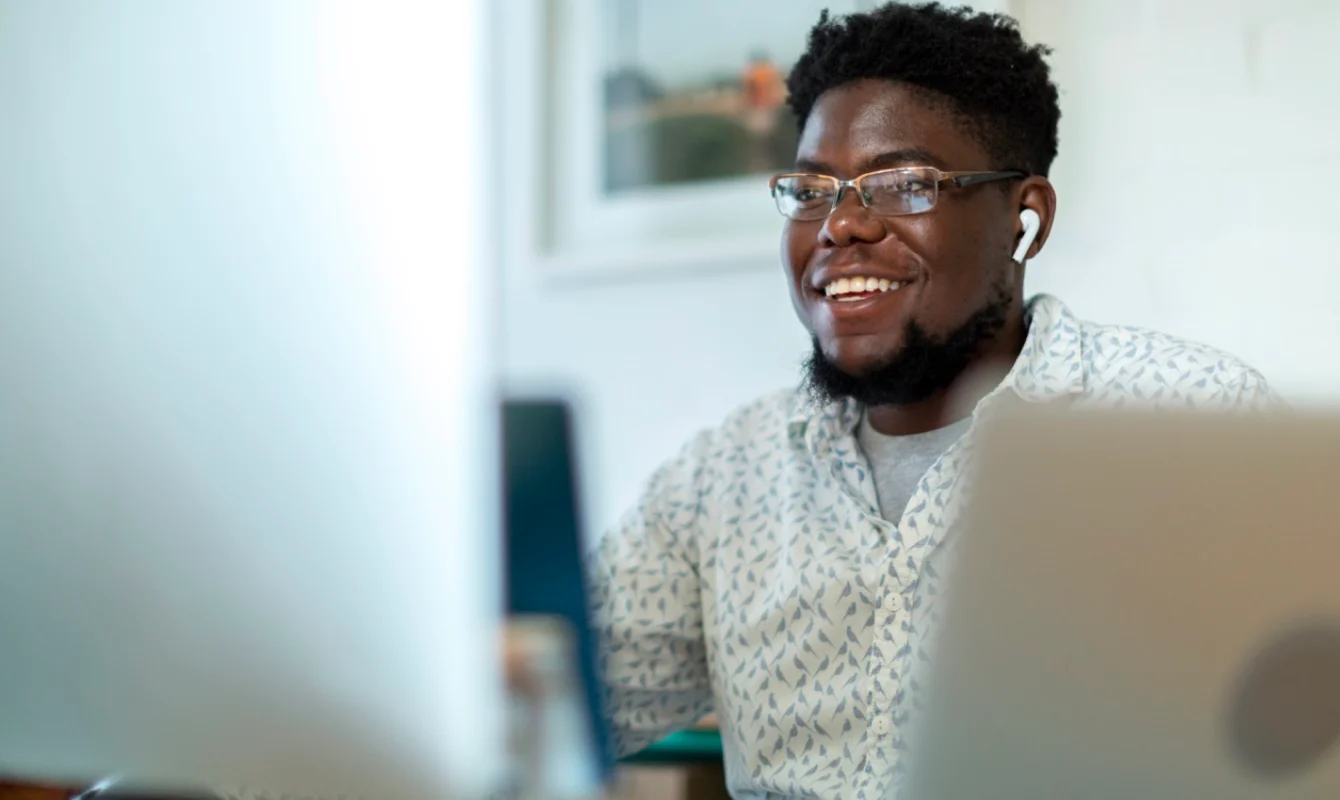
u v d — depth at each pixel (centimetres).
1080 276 172
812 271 103
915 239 99
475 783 52
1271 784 46
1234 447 47
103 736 56
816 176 102
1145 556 47
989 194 102
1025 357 100
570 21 221
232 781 54
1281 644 46
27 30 54
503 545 62
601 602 114
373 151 50
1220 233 165
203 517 53
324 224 50
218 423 52
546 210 222
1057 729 48
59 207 54
